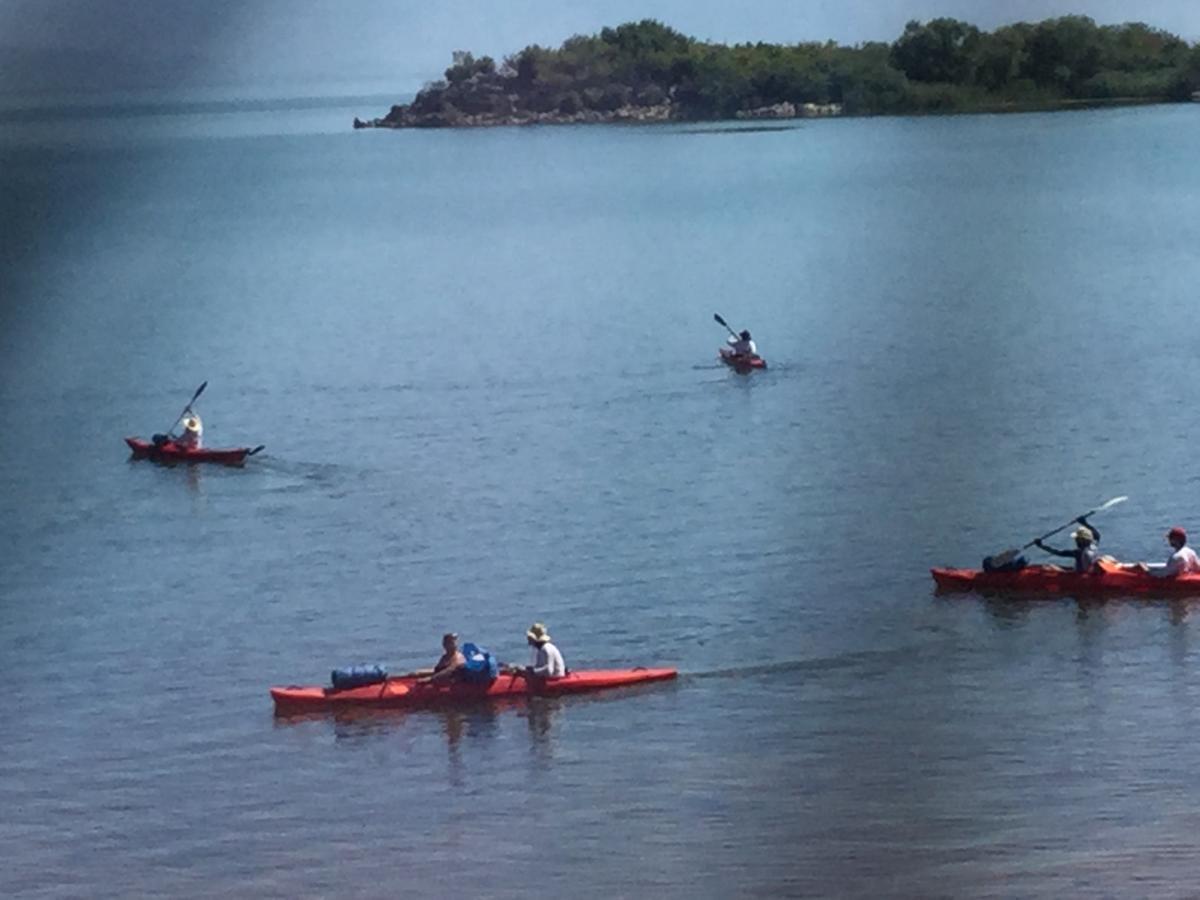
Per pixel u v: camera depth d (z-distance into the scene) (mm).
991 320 56844
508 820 22516
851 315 59375
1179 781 22500
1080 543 29156
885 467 37875
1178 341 51500
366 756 24422
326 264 80875
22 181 90812
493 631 28766
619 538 33406
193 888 21203
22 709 26312
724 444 40750
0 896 21141
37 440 43875
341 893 20953
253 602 30688
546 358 53375
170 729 25484
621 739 24578
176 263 81562
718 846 21578
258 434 44094
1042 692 25328
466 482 38219
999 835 21453
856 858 21047
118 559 33500
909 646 27281
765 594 29828
